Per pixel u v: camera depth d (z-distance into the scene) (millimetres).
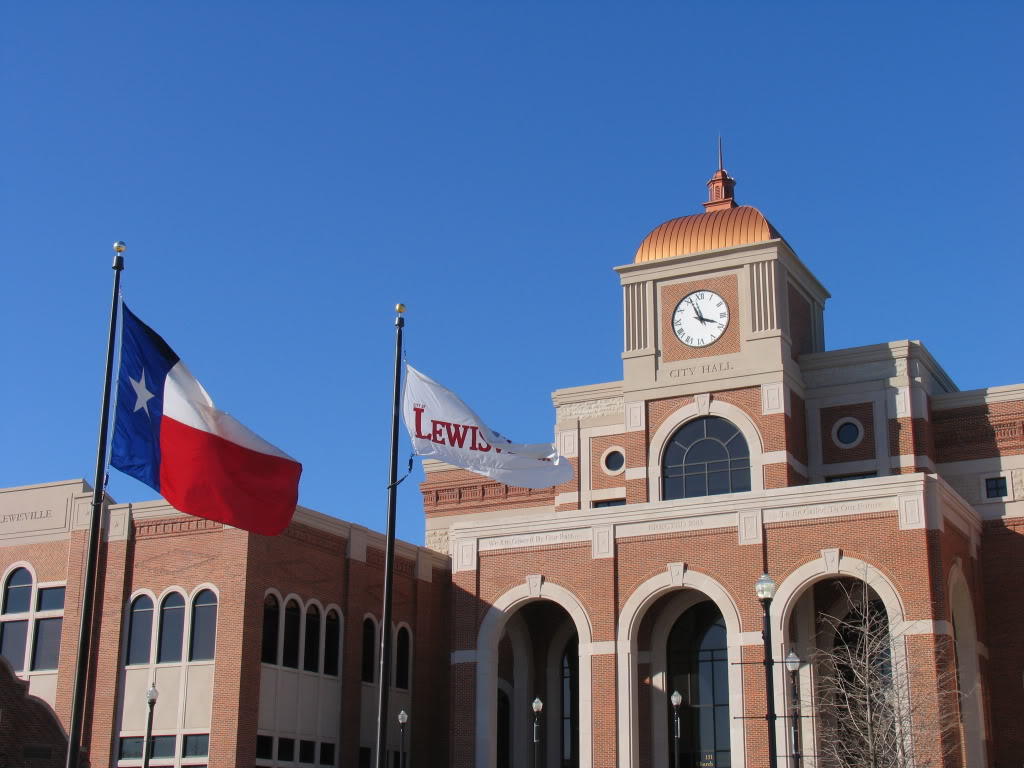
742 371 51188
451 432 34562
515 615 52656
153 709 44344
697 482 51062
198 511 27719
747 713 43656
